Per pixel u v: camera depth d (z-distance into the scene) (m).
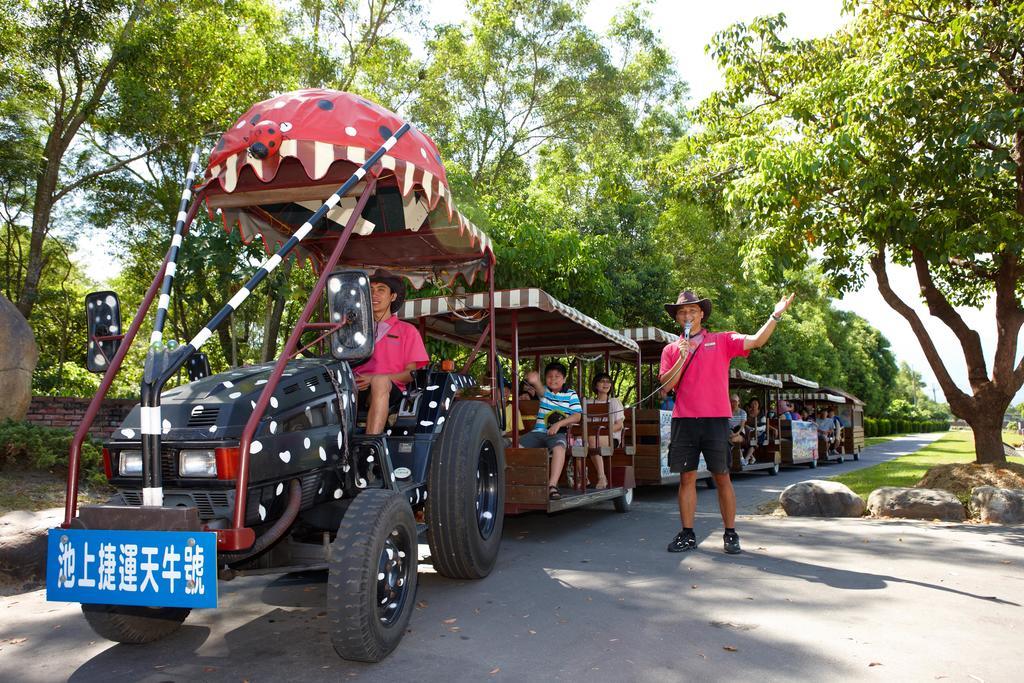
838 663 3.56
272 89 16.88
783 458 17.98
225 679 3.45
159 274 4.07
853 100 8.68
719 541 6.81
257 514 3.58
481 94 23.52
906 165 9.07
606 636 4.00
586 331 9.09
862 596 4.78
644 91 25.45
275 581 5.44
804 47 11.38
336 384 4.28
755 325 30.72
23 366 9.40
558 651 3.77
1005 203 9.55
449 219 5.29
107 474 3.65
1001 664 3.54
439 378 5.35
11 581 5.23
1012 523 7.66
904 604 4.59
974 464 9.43
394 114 4.81
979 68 8.34
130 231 17.62
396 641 3.73
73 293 22.45
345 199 5.54
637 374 11.02
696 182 13.01
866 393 62.12
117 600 3.13
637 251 20.28
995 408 9.62
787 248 10.18
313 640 4.02
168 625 4.08
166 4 15.21
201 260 10.22
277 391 3.83
